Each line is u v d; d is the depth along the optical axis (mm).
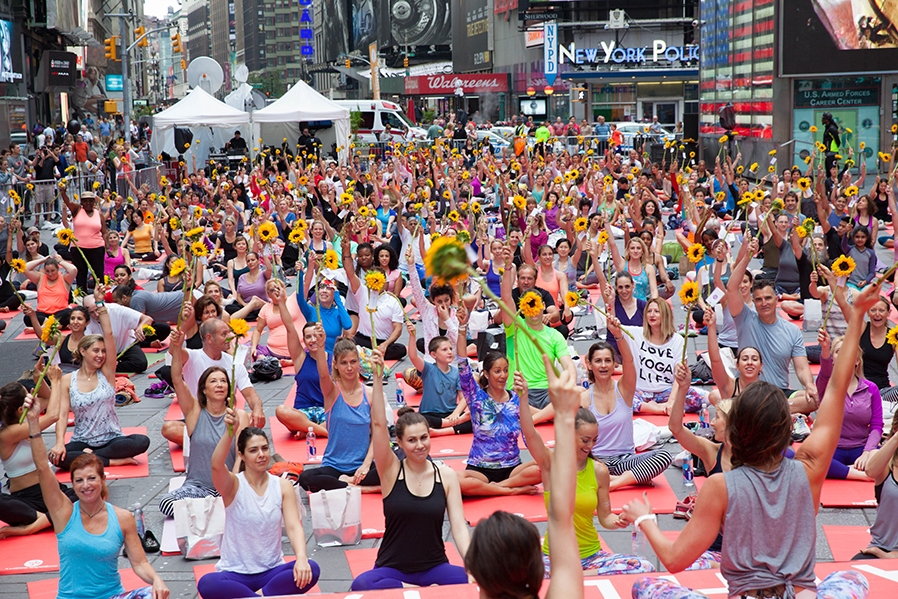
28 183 22844
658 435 9117
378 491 8305
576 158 29953
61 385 8977
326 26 128625
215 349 8883
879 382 9500
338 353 8398
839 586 3984
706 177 29172
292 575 6012
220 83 41250
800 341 9242
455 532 5789
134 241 21516
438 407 10031
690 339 13164
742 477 3578
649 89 54062
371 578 5691
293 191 25953
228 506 6117
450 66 88812
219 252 18109
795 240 13438
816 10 30031
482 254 15094
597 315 13141
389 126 43156
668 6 53094
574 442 2818
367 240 17078
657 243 15641
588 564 6113
